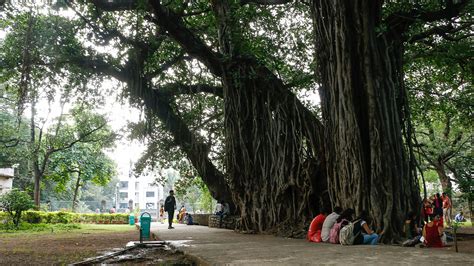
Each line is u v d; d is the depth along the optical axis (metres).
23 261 7.32
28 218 22.34
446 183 23.66
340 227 8.29
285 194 12.05
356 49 9.85
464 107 17.86
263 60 12.79
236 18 12.91
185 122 16.59
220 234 12.06
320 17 10.63
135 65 14.19
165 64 15.45
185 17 15.21
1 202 19.02
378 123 9.29
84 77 14.94
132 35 14.01
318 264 4.70
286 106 12.60
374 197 8.93
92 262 6.82
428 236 8.31
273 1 13.08
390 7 11.97
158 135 16.48
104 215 30.34
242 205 13.11
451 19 11.45
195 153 16.17
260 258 5.50
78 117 24.84
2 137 26.50
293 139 12.25
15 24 13.81
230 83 13.30
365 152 9.49
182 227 17.70
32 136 25.91
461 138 23.62
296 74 13.83
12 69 14.95
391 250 6.34
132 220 27.55
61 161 31.02
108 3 12.45
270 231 11.80
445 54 13.48
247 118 13.21
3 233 15.93
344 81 9.73
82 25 13.86
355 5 9.89
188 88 16.09
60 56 13.67
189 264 6.19
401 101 10.62
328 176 10.33
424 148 23.16
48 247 10.08
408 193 9.48
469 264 4.54
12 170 29.22
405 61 14.12
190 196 45.78
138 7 11.87
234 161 13.20
